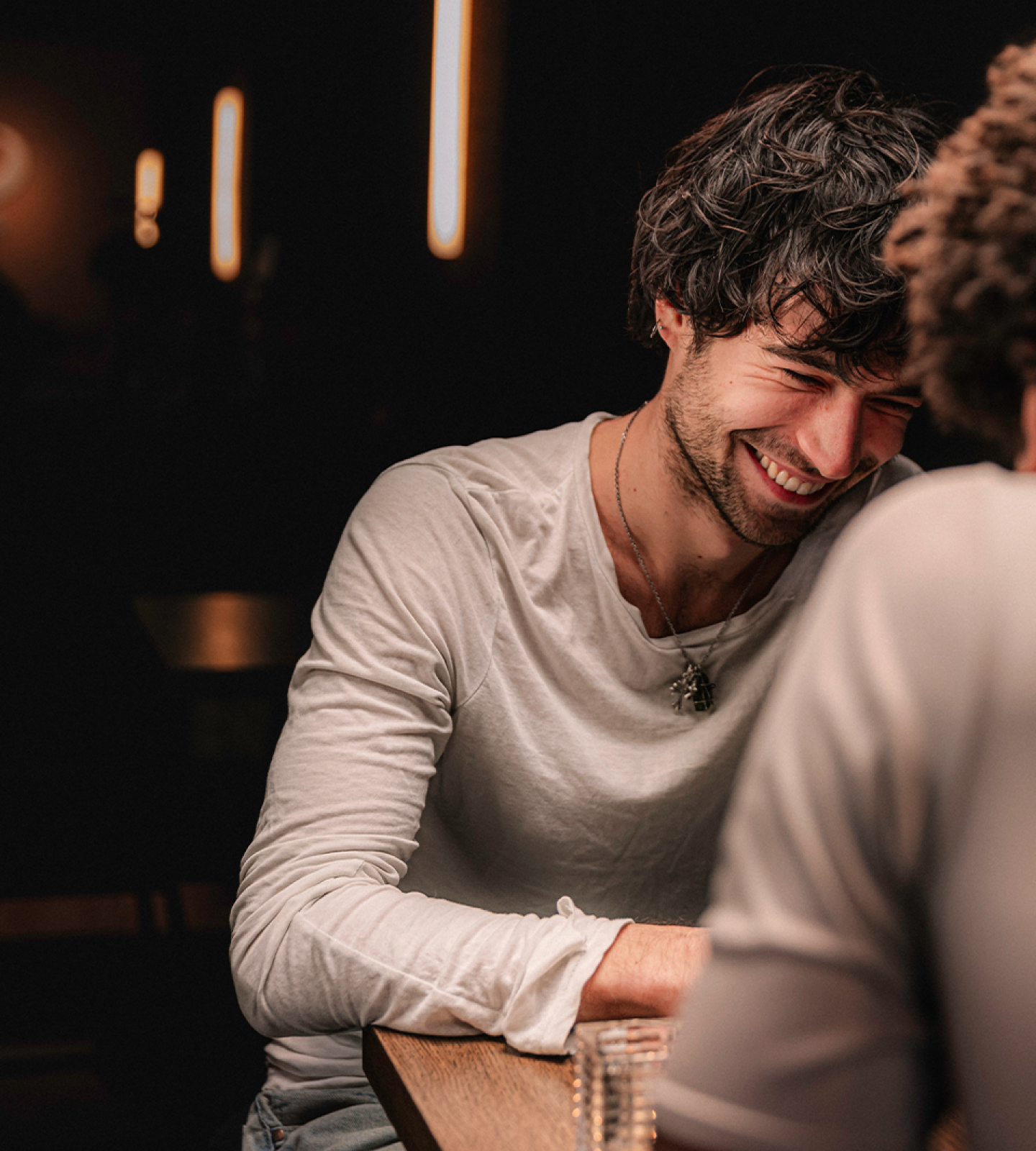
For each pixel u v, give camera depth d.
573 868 1.19
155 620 2.84
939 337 0.46
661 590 1.17
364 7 2.99
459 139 3.00
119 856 2.75
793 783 0.42
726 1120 0.41
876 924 0.41
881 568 0.42
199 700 2.76
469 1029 0.87
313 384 3.07
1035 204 0.42
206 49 2.95
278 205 3.02
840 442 1.02
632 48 2.78
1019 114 0.44
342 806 1.02
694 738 1.18
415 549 1.14
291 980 0.93
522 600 1.14
